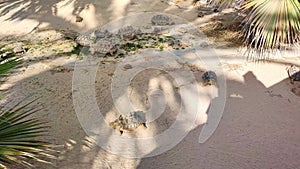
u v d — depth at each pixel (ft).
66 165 7.11
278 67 10.82
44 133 8.00
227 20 14.29
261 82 10.06
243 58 11.37
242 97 9.38
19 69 10.96
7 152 5.11
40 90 9.84
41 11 15.79
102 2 16.75
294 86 9.84
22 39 13.12
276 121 8.41
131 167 7.16
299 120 8.43
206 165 7.13
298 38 11.71
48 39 13.05
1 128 5.72
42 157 7.20
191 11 15.52
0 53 7.61
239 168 7.03
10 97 9.44
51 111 8.91
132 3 16.61
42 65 11.19
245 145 7.67
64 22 14.62
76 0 16.96
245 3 11.67
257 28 10.99
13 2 16.99
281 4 10.27
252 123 8.36
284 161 7.19
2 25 14.40
